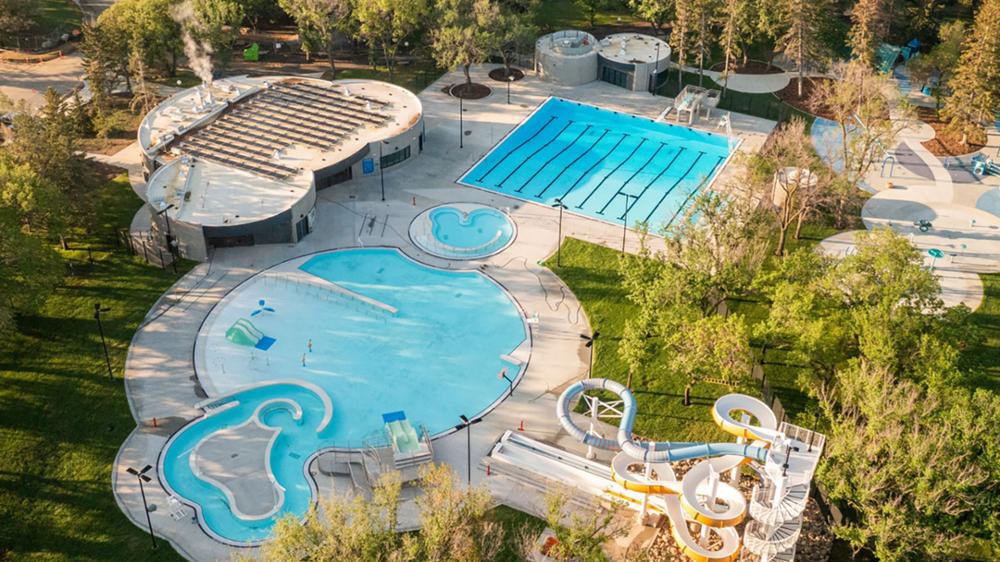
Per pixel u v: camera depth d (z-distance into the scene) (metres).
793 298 72.75
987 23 108.25
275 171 100.81
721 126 120.56
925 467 57.66
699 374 72.81
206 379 79.19
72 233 96.06
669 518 64.88
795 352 71.56
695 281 75.56
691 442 68.94
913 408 61.34
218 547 65.06
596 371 80.81
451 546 56.62
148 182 99.38
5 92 124.06
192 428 74.50
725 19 124.25
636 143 118.38
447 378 80.25
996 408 60.59
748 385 72.31
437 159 112.69
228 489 69.19
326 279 91.69
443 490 58.84
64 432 73.56
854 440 60.50
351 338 84.50
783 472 57.38
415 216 101.62
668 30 147.00
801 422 70.69
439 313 87.81
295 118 112.00
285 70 132.75
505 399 77.94
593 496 68.88
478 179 109.31
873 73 112.62
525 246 97.06
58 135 93.00
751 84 131.38
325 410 76.12
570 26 148.75
